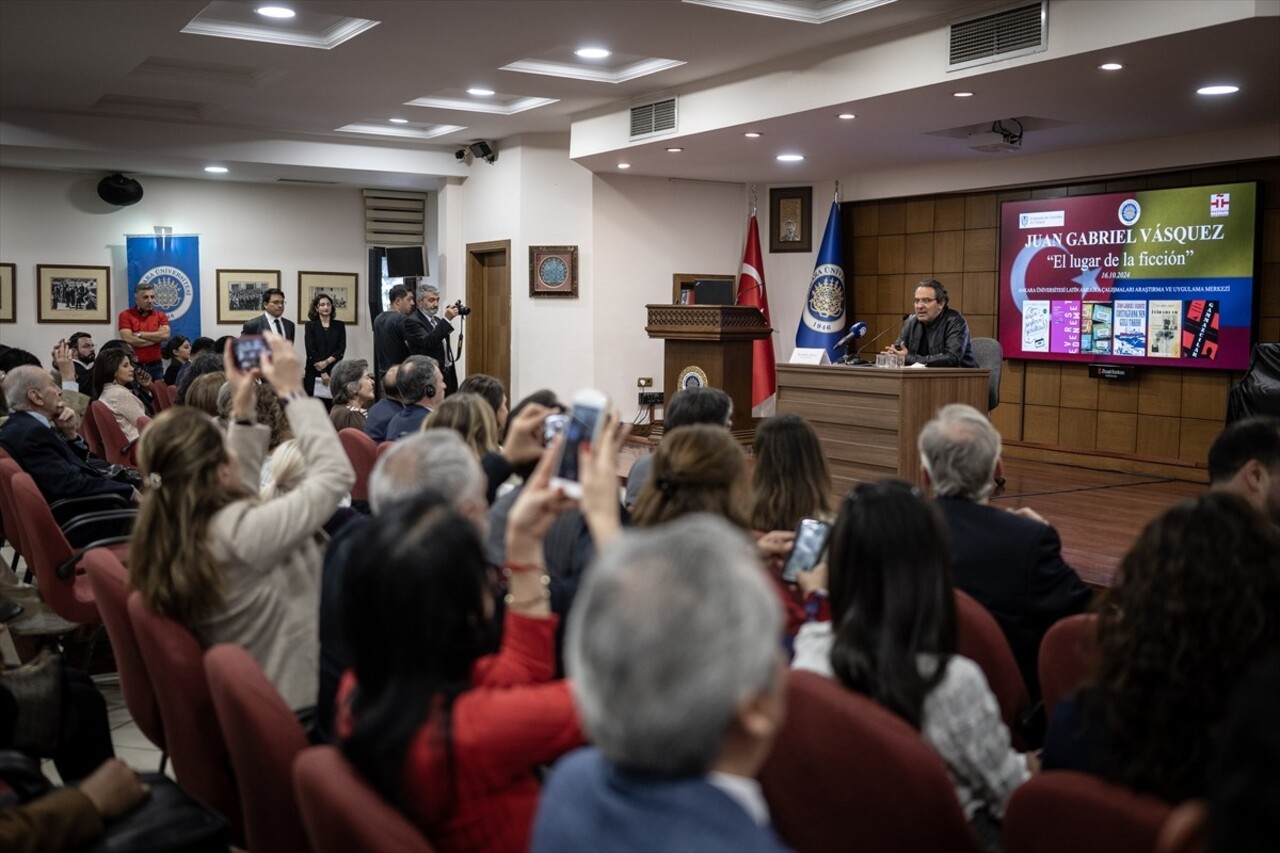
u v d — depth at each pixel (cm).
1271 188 732
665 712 87
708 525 96
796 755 166
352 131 996
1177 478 774
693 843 88
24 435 459
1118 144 804
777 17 604
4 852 157
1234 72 568
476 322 1075
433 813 134
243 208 1158
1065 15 535
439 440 189
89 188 1087
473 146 1016
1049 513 599
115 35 657
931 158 888
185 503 221
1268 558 147
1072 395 857
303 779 136
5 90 829
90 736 242
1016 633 253
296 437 246
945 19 593
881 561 169
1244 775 72
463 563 138
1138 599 149
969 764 171
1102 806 137
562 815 97
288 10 624
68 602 365
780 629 94
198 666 210
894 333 986
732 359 810
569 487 155
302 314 1195
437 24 626
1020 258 877
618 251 1003
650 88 799
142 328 1029
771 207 1051
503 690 140
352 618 137
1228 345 751
